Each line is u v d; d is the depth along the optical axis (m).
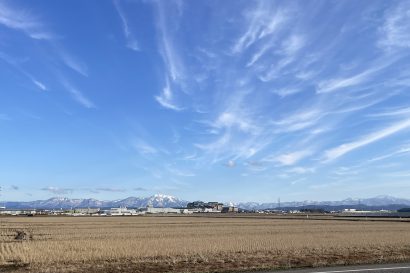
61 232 62.62
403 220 115.19
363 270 20.09
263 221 109.00
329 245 37.53
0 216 175.62
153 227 77.06
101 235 54.94
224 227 76.25
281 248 34.88
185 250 33.56
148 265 24.81
